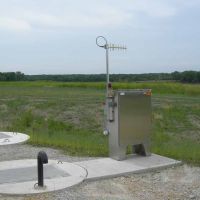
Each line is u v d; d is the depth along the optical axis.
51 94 31.06
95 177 5.00
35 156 6.56
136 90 5.91
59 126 13.94
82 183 4.88
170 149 6.78
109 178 5.10
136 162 5.71
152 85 39.19
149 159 5.88
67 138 8.50
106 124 6.03
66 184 4.70
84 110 18.98
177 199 4.32
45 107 20.45
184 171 5.42
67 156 6.45
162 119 15.80
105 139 8.97
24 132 9.86
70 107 20.23
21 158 6.40
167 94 32.53
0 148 7.28
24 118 15.33
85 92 34.94
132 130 5.90
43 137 8.45
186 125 14.57
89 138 9.03
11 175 5.11
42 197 4.35
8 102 23.28
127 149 6.44
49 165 5.57
